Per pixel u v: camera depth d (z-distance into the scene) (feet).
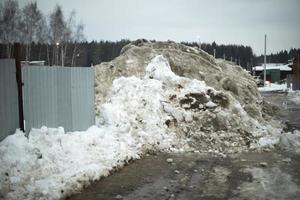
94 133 33.30
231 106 46.75
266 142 38.88
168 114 43.01
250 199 22.31
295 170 29.19
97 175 25.68
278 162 31.99
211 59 70.23
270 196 22.81
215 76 61.00
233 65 84.38
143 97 43.88
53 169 24.81
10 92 26.05
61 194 21.50
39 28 139.03
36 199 20.31
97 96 49.11
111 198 22.22
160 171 28.73
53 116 30.40
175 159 32.99
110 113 37.27
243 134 41.37
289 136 40.88
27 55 133.28
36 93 28.43
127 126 36.45
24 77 27.25
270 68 272.31
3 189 20.84
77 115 33.63
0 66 25.27
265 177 27.17
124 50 69.51
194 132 41.04
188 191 23.88
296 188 24.41
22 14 133.80
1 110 25.23
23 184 21.84
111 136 34.06
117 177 26.81
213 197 22.70
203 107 44.88
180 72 60.13
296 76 157.99
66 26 146.51
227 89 60.03
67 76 32.07
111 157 29.50
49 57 161.07
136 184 25.17
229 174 28.07
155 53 62.59
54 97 30.45
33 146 25.63
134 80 47.44
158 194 23.16
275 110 72.90
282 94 137.08
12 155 23.75
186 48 71.26
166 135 39.04
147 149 34.96
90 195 22.70
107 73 57.72
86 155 28.58
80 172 24.93
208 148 37.86
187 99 45.96
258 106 62.13
